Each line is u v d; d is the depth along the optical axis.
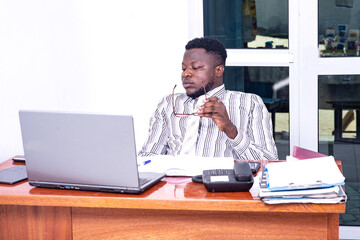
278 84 3.15
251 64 3.15
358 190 3.17
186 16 3.04
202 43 2.44
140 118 3.13
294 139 3.18
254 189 1.64
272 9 3.10
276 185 1.49
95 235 1.65
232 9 3.14
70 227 1.66
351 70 3.07
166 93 3.10
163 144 2.51
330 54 3.08
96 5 3.00
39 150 1.65
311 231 1.56
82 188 1.64
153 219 1.62
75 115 1.58
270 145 2.33
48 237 1.68
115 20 3.04
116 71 3.08
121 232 1.64
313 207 1.48
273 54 3.13
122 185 1.60
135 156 1.56
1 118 2.43
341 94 3.10
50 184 1.68
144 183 1.66
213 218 1.59
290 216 1.56
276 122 3.20
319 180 1.49
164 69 3.08
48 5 2.77
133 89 3.10
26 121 1.64
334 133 3.15
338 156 3.17
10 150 2.51
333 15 3.05
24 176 1.84
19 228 1.69
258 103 2.45
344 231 3.18
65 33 2.90
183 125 2.46
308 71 3.11
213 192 1.61
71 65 2.96
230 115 2.42
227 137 2.23
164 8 3.04
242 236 1.58
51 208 1.66
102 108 3.09
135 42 3.06
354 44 3.06
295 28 3.09
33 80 2.66
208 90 2.46
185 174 1.84
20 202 1.62
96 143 1.58
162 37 3.06
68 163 1.63
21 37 2.57
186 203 1.53
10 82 2.49
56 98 2.86
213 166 1.89
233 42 3.17
